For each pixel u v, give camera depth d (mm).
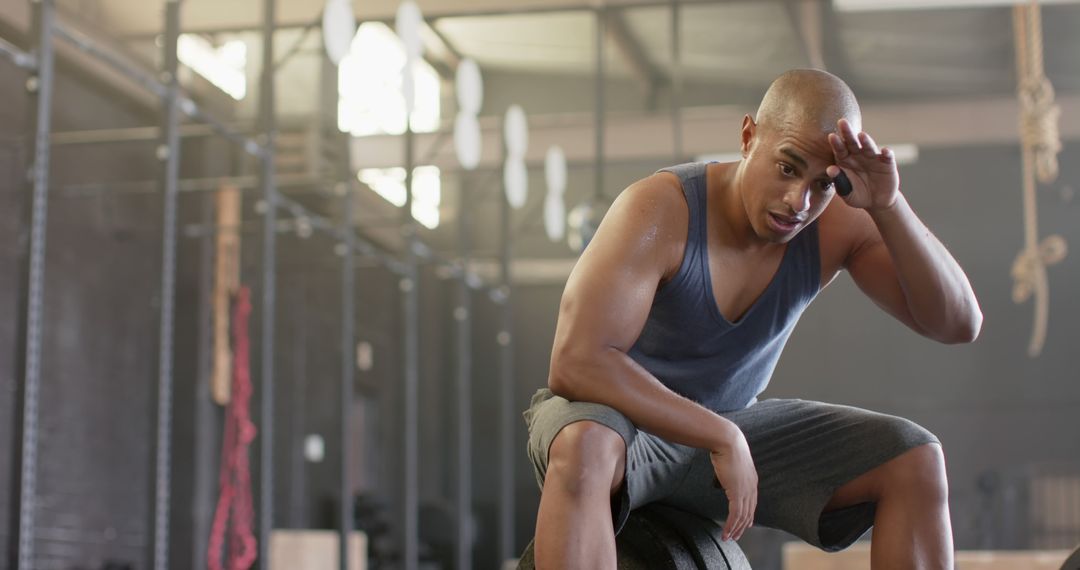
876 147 1435
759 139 1497
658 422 1435
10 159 6387
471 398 12914
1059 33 10328
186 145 8047
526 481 12758
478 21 10961
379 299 11836
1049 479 11789
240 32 7102
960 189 12227
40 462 6688
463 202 8609
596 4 8969
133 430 7586
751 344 1634
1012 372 12023
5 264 6316
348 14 5723
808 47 10602
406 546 7078
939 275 1593
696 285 1549
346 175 6395
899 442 1615
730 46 11242
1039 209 12172
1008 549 11766
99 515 7203
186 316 8078
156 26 7082
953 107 10297
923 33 10250
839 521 1710
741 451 1446
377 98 10281
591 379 1438
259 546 4836
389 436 11922
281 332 9734
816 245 1638
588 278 1478
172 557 7828
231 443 6387
